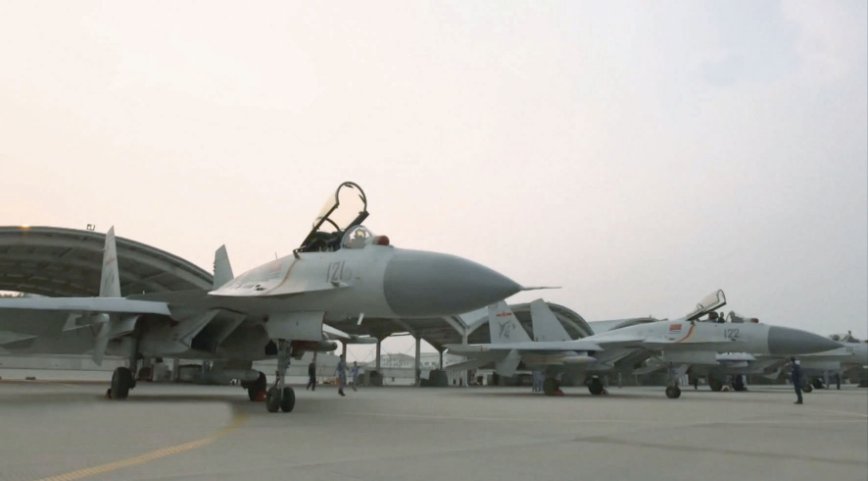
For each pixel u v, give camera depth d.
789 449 7.84
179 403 13.53
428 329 45.88
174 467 5.38
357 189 12.38
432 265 10.09
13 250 31.48
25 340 15.62
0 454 6.03
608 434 9.14
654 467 6.16
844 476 5.94
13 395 15.75
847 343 43.38
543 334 31.92
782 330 25.81
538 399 20.94
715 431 10.01
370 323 42.84
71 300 13.69
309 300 11.09
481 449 7.09
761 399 23.41
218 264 19.11
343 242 11.48
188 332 13.62
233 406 12.80
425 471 5.52
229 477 4.97
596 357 27.06
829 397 26.31
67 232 30.19
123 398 14.43
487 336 48.72
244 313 12.82
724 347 25.48
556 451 7.10
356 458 6.15
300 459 6.00
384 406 14.81
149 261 33.19
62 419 9.56
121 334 14.16
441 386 43.16
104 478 4.84
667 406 17.12
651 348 25.70
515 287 10.09
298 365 60.41
